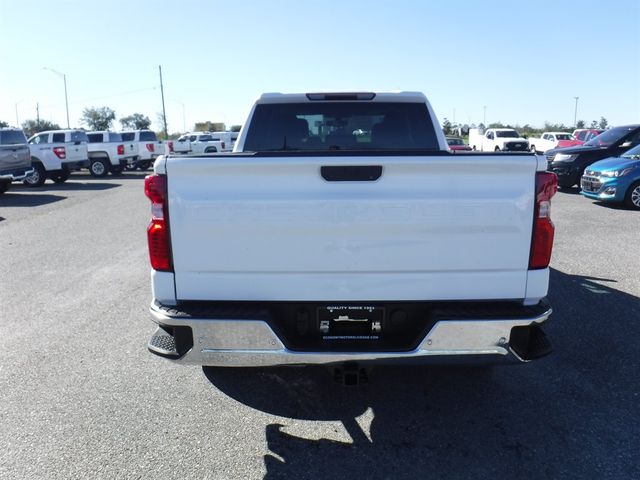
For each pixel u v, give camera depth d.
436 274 2.84
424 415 3.40
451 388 3.75
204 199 2.77
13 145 15.53
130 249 8.30
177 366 4.13
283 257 2.82
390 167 2.73
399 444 3.08
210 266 2.84
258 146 4.72
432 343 2.77
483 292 2.86
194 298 2.89
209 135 38.22
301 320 2.93
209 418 3.38
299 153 2.80
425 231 2.79
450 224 2.78
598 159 14.38
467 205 2.77
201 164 2.74
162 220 2.82
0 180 15.09
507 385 3.78
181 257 2.84
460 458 2.94
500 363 2.82
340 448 3.05
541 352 2.87
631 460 2.89
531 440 3.10
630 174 11.41
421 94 4.63
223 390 3.75
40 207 13.29
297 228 2.79
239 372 4.02
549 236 2.83
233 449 3.04
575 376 3.88
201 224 2.79
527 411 3.42
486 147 38.25
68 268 7.16
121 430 3.24
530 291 2.87
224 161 2.73
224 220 2.79
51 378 3.94
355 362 2.83
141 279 6.58
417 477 2.78
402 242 2.80
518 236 2.81
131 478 2.78
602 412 3.39
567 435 3.14
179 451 3.02
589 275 6.38
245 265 2.83
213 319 2.76
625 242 8.21
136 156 25.42
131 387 3.79
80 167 20.47
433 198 2.76
